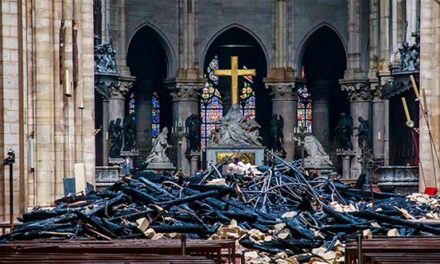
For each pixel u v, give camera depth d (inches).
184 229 2908.5
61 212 3053.6
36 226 2866.6
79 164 4286.4
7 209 3718.0
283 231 2886.3
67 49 4712.1
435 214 3599.9
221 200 3255.4
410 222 3036.4
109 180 6176.2
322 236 2908.5
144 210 3075.8
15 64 3727.9
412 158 6555.1
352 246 2148.1
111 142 7603.4
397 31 7460.6
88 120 5315.0
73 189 4170.8
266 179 3641.7
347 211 3267.7
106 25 7662.4
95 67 6614.2
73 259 1841.8
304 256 2726.4
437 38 5177.2
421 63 5226.4
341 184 3961.6
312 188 3612.2
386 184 6186.0
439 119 5201.8
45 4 4544.8
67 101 4685.0
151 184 3378.4
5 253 2046.0
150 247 2128.4
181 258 1829.5
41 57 4549.7
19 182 3757.4
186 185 3513.8
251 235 2856.8
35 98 4559.5
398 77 6437.0
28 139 4097.0
